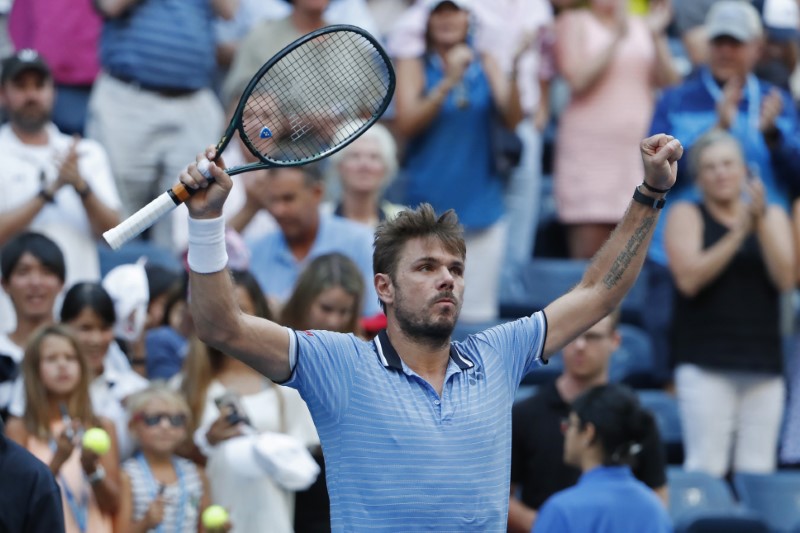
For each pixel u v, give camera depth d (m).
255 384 23.61
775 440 30.58
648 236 16.30
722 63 34.06
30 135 29.92
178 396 22.48
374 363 15.49
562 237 40.12
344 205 31.31
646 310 33.88
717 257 29.83
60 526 17.67
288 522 22.56
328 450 15.35
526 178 37.94
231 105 34.53
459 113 34.53
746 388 30.41
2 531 17.31
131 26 34.31
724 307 30.11
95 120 34.41
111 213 29.70
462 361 15.77
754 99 34.09
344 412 15.27
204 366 23.39
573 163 37.47
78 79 37.22
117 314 26.39
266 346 15.20
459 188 34.56
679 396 30.67
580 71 37.12
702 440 30.25
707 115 34.12
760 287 30.17
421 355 15.59
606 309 16.48
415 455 15.10
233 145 34.41
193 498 22.34
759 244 30.06
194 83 34.81
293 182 27.97
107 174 30.55
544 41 38.28
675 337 30.64
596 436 21.92
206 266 14.90
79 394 22.25
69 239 29.45
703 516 27.14
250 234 31.98
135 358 26.86
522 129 37.88
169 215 34.91
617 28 37.53
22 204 29.06
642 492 21.89
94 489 21.30
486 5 37.56
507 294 36.91
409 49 34.69
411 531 14.97
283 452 21.81
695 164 30.61
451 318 15.47
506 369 16.02
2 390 23.12
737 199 30.39
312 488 23.56
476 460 15.24
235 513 22.25
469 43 34.88
